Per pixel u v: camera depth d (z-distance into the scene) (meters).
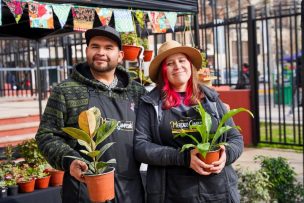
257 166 6.84
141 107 2.75
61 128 2.54
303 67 5.09
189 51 2.72
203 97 2.74
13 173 4.22
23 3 3.42
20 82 13.00
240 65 9.60
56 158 2.44
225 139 2.67
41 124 2.61
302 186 4.91
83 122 2.30
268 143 8.77
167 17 4.60
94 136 2.51
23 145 4.64
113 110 2.66
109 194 2.30
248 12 8.73
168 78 2.74
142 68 4.93
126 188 2.62
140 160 2.62
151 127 2.67
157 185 2.63
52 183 4.37
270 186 4.51
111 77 2.79
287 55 18.84
